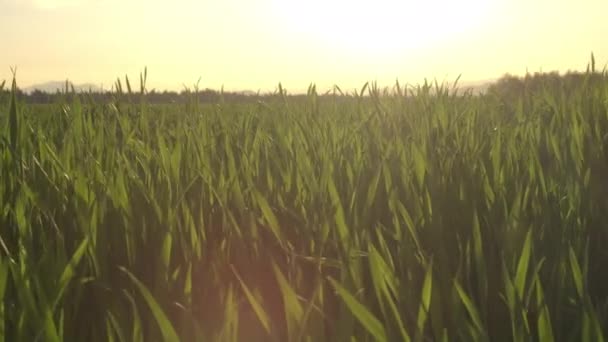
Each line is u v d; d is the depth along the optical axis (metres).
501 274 1.55
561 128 3.30
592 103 4.04
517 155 2.73
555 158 2.73
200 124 3.93
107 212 1.91
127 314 1.40
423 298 1.26
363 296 1.35
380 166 2.05
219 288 1.51
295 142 3.02
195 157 2.85
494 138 3.11
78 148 2.96
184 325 1.18
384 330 1.14
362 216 1.93
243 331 1.35
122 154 2.76
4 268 1.37
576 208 2.00
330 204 2.08
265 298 1.58
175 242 1.77
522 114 4.40
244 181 2.55
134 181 2.27
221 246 1.82
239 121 4.49
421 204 2.06
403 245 1.57
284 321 1.49
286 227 2.03
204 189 2.28
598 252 1.77
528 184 2.15
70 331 1.38
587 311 1.16
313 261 1.64
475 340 1.18
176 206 1.89
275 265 1.23
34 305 1.25
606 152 2.92
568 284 1.42
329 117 4.33
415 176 2.35
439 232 1.73
